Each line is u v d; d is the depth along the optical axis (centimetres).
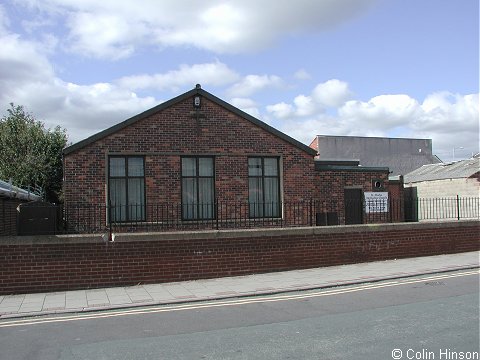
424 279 1068
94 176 1574
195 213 1659
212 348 579
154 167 1628
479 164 2381
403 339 595
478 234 1495
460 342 578
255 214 1728
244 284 1024
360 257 1284
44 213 1036
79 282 995
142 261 1041
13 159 2764
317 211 1897
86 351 581
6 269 956
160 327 695
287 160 1770
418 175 2783
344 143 3734
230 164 1703
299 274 1130
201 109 1683
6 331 691
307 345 580
